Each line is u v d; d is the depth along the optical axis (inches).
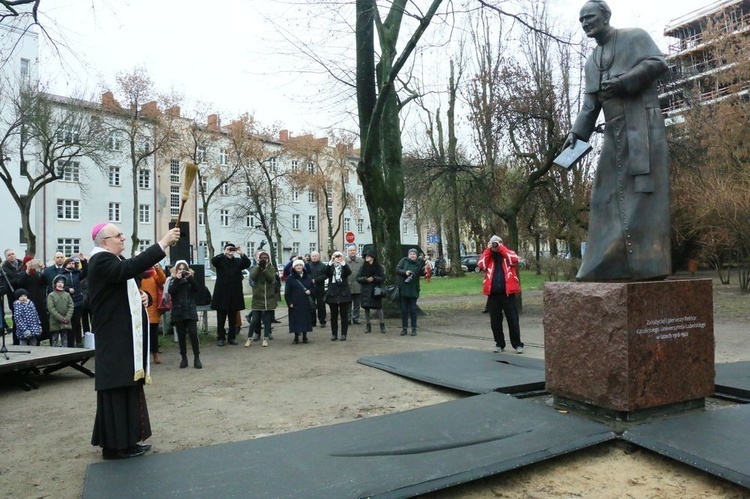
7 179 967.0
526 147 673.0
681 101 852.6
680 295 187.5
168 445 191.6
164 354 400.5
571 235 810.8
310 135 1721.2
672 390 184.9
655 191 188.7
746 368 270.7
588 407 192.9
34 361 286.8
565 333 200.7
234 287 431.8
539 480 152.6
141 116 1357.0
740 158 850.1
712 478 148.6
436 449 163.5
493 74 682.2
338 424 191.5
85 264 430.9
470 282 1326.3
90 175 1626.5
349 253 582.6
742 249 834.2
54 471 171.6
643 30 193.2
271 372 321.1
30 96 936.3
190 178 179.6
